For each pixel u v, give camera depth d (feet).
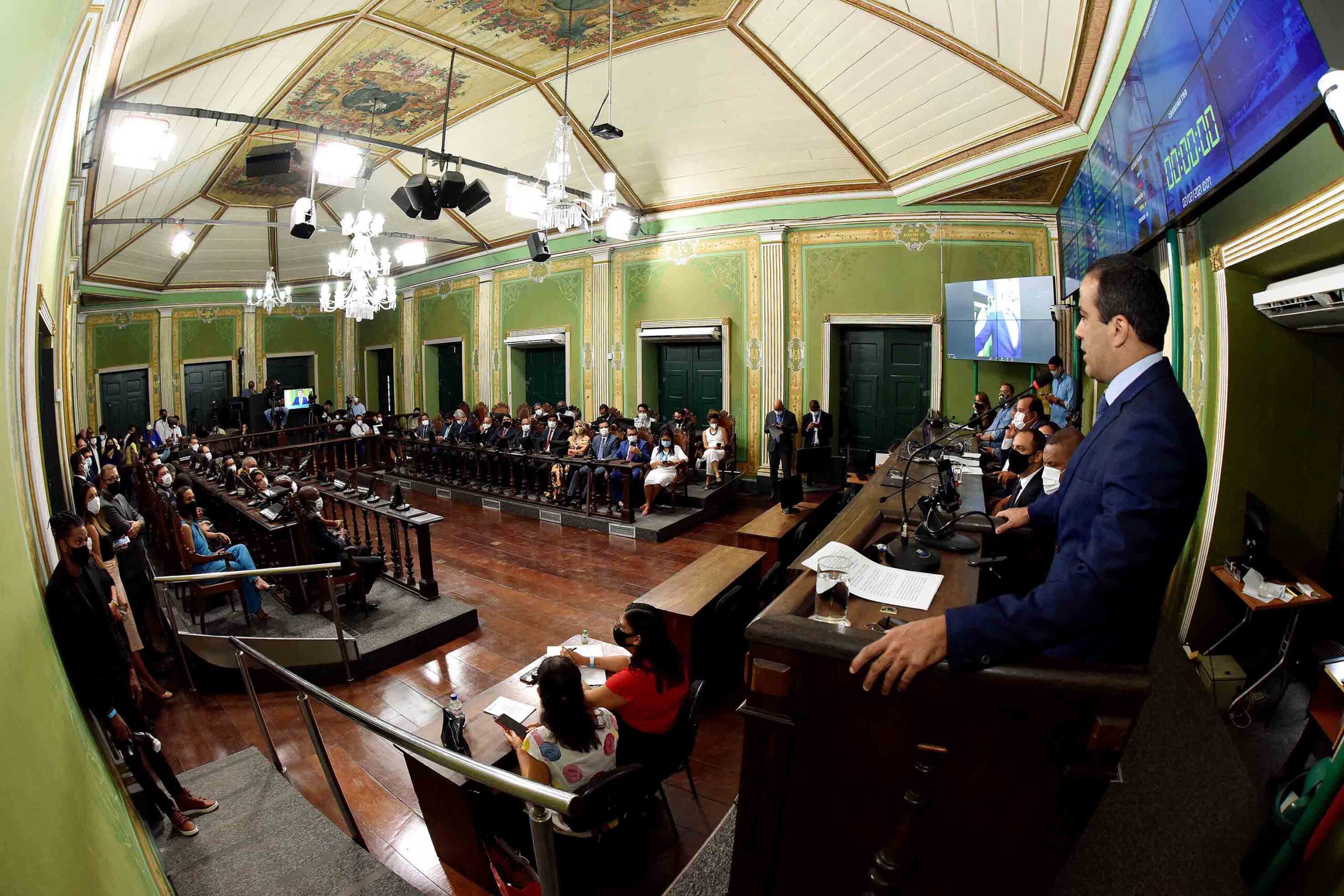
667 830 9.84
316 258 50.90
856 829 4.62
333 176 23.86
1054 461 9.66
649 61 24.76
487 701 10.73
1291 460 10.44
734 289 33.55
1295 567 10.53
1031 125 20.85
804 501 20.94
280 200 38.96
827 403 31.81
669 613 12.99
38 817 4.53
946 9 18.03
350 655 15.29
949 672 4.03
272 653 14.96
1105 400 4.67
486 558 23.93
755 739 4.76
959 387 29.14
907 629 4.09
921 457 15.28
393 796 11.08
